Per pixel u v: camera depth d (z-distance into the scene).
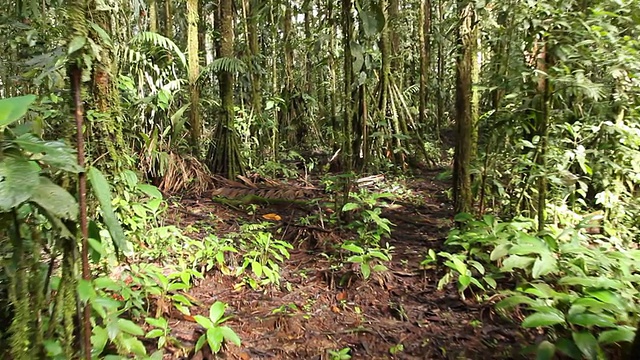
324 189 5.78
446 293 3.16
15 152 1.37
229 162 6.13
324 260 3.70
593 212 3.98
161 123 5.85
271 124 7.34
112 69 2.61
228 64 5.85
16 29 4.11
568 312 2.30
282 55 10.01
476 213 4.11
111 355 1.85
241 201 5.25
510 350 2.48
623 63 3.07
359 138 6.71
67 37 1.59
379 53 7.44
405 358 2.47
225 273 3.34
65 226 1.53
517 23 3.14
